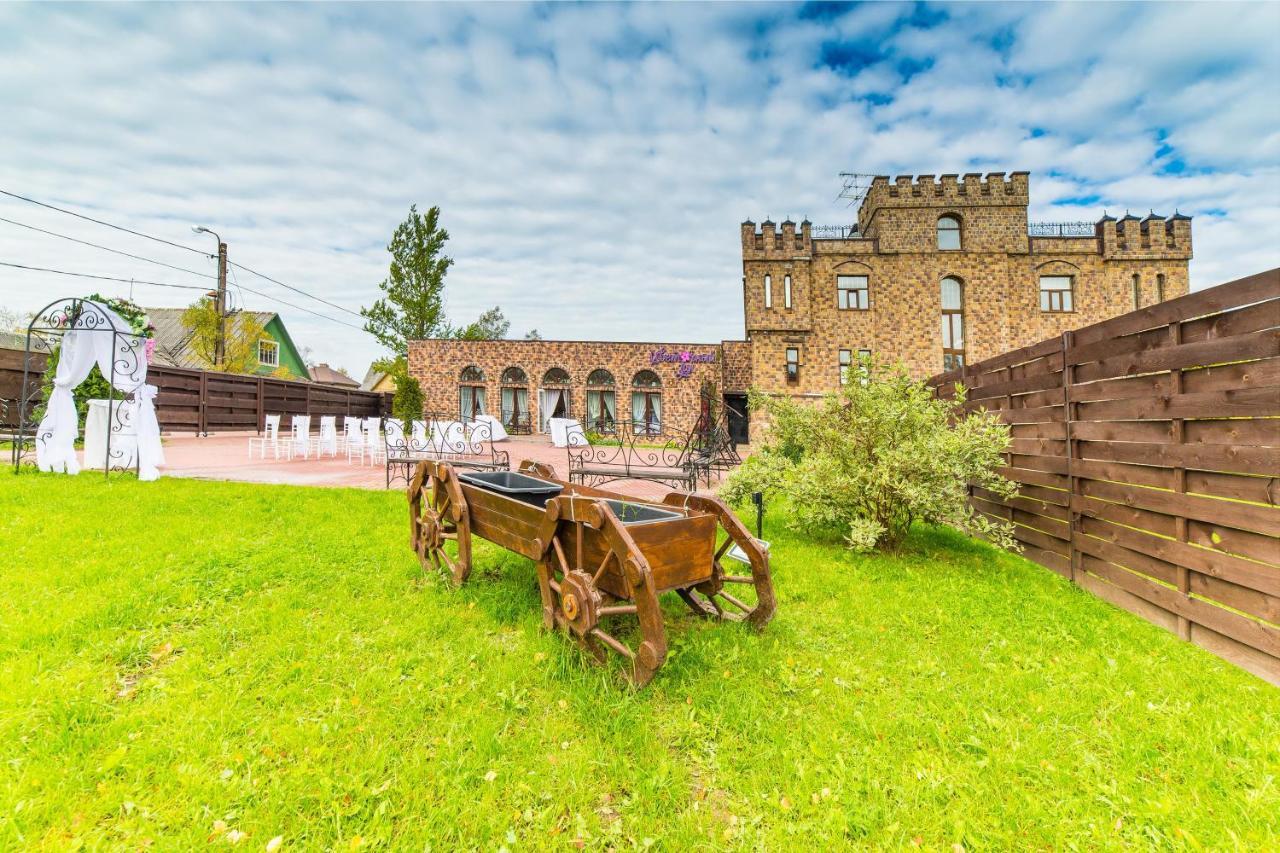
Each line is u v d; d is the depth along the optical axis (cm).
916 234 1866
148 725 184
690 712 204
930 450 401
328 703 201
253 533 407
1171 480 287
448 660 237
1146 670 242
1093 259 1852
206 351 1769
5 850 132
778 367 1884
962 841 149
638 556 204
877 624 292
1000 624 293
